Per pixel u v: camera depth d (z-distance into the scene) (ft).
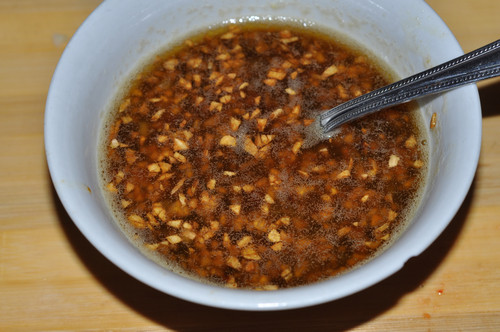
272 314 0.61
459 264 0.63
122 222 0.61
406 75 0.69
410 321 0.60
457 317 0.60
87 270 0.64
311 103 0.69
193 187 0.63
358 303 0.61
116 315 0.61
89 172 0.60
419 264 0.63
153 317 0.61
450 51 0.63
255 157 0.65
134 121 0.68
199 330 0.60
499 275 0.62
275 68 0.72
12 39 0.80
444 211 0.52
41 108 0.74
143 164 0.65
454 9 0.80
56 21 0.81
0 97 0.75
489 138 0.70
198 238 0.61
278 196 0.63
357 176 0.64
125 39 0.69
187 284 0.49
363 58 0.72
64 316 0.61
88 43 0.64
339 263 0.59
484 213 0.66
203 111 0.68
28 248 0.65
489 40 0.77
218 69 0.72
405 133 0.66
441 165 0.59
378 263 0.50
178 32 0.74
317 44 0.74
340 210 0.62
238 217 0.62
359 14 0.71
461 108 0.58
